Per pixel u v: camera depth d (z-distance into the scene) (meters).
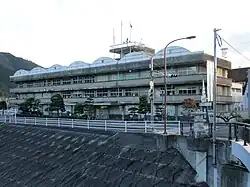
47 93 57.31
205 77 36.44
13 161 26.75
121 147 20.86
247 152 9.50
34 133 30.66
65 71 52.97
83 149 23.36
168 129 20.42
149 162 18.00
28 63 166.25
